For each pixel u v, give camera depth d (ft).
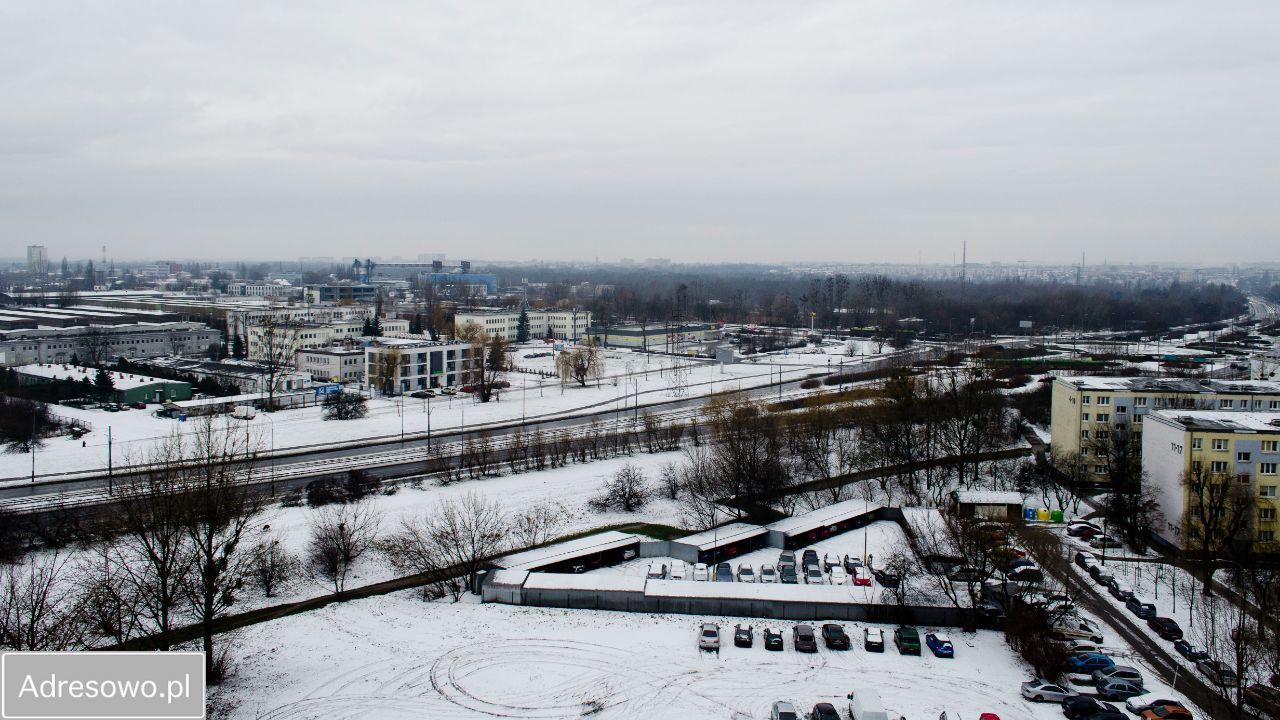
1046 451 564.30
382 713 233.96
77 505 420.77
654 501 457.27
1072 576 347.56
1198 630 291.17
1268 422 380.58
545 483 486.79
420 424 654.12
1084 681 255.91
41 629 261.85
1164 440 389.19
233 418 645.10
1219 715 239.50
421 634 285.84
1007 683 255.70
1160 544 384.27
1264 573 328.08
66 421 616.80
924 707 239.50
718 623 297.12
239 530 286.66
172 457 497.87
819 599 303.27
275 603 313.53
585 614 304.09
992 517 407.03
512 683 250.98
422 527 393.50
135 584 273.95
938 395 593.01
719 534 382.22
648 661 265.95
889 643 282.36
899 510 424.05
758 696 244.83
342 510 418.72
